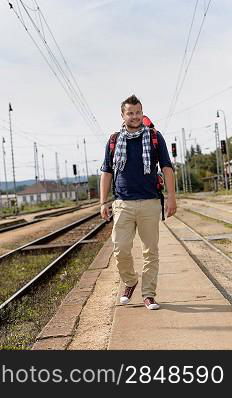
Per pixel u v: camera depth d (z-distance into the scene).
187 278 8.05
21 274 13.20
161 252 11.67
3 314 8.22
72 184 152.25
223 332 5.10
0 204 55.91
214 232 17.55
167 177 5.68
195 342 4.87
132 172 5.67
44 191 143.00
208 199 48.94
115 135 5.77
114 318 5.86
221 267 10.54
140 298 6.73
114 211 5.91
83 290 8.70
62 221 36.81
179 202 49.78
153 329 5.35
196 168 123.50
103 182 5.89
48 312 8.36
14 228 31.77
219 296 6.65
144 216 5.74
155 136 5.67
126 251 5.89
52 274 12.90
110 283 9.13
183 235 17.11
